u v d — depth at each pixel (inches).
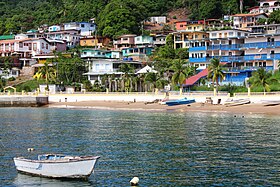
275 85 4001.0
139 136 2250.2
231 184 1286.9
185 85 4498.0
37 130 2583.7
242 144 1940.2
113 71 5556.1
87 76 5679.1
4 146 1994.3
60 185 1304.1
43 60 6658.5
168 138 2160.4
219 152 1763.0
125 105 4261.8
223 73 4220.0
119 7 7780.5
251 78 4232.3
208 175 1392.7
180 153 1754.4
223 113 3491.6
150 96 4323.3
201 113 3533.5
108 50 6520.7
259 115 3284.9
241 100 3764.8
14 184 1322.6
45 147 1955.0
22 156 1754.4
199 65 5231.3
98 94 4658.0
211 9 7485.2
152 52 6402.6
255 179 1336.1
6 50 7150.6
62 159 1392.7
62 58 6264.8
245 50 5002.5
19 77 6314.0
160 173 1425.9
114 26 7431.1
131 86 4795.8
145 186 1277.1
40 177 1400.1
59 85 5290.4
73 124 2886.3
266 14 6486.2
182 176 1384.1
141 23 7751.0
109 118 3257.9
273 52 4800.7
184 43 5999.0
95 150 1850.4
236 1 7618.1
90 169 1333.7
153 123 2839.6
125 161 1612.9
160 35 6855.3
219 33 5393.7
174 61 5246.1
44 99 4864.7
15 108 4628.4
